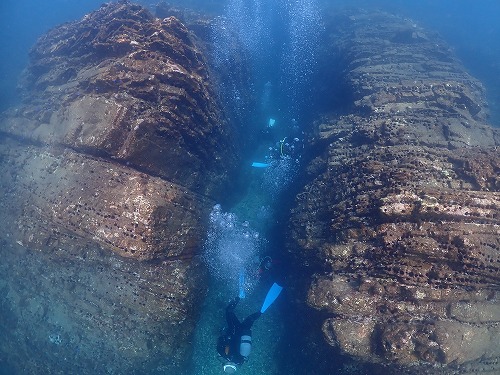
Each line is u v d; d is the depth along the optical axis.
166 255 4.80
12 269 5.05
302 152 7.89
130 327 4.63
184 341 4.83
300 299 5.09
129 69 5.41
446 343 3.69
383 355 3.85
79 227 4.64
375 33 11.46
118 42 6.01
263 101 10.63
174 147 5.21
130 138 4.80
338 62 10.47
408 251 4.22
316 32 14.28
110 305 4.64
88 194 4.77
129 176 4.86
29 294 4.95
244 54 9.40
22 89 8.65
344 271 4.56
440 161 5.20
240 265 6.35
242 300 6.07
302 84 11.30
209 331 5.69
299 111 10.35
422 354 3.70
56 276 4.80
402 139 6.03
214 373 5.36
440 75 9.15
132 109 4.95
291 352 5.28
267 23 15.49
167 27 6.11
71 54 7.56
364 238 4.59
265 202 7.47
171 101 5.28
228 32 9.13
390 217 4.45
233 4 17.80
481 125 6.69
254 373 5.43
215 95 6.65
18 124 6.36
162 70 5.44
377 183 4.98
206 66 6.77
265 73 11.94
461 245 4.11
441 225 4.26
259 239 6.78
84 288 4.71
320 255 4.91
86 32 7.40
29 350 4.96
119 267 4.65
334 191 5.53
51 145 5.42
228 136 7.00
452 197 4.40
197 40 7.86
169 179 5.26
